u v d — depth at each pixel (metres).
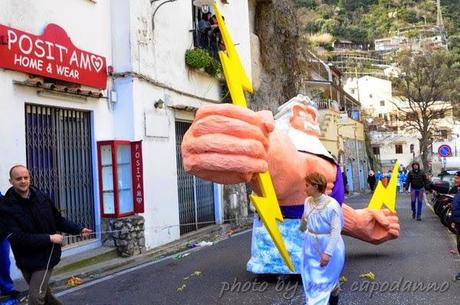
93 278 8.94
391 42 100.56
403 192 35.94
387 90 71.94
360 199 29.25
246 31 19.23
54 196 9.66
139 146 11.02
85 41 10.70
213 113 5.93
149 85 12.12
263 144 6.13
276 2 22.77
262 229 8.13
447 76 44.59
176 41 13.69
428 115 47.62
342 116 38.56
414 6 118.69
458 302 6.57
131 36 11.40
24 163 8.84
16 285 7.95
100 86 10.91
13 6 8.84
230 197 16.78
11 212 4.94
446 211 13.67
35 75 9.19
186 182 14.35
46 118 9.61
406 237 12.49
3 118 8.50
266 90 21.64
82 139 10.52
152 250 11.39
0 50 8.44
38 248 5.02
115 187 10.59
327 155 8.27
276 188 7.44
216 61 15.65
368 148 51.88
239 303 6.89
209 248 11.84
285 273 7.88
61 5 10.05
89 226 10.54
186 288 7.85
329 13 109.88
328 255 5.27
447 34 103.44
